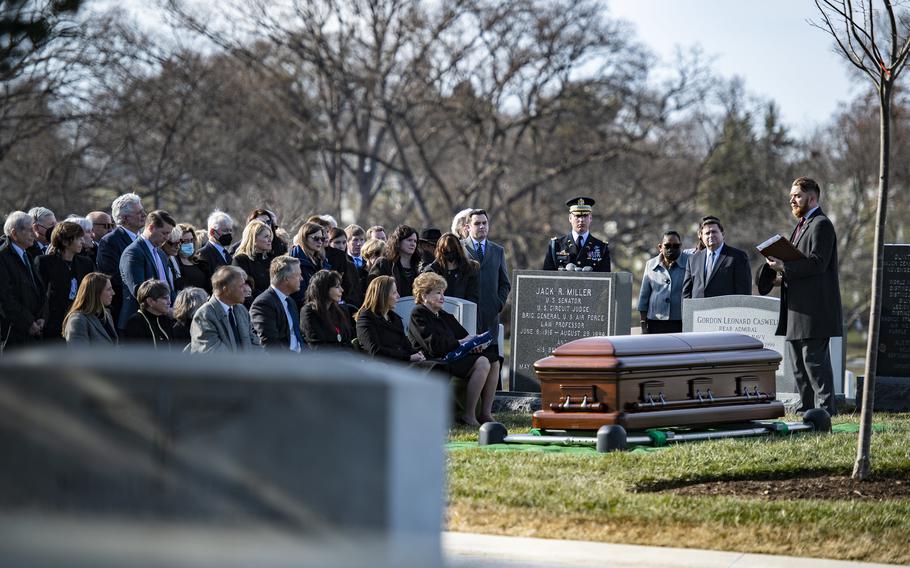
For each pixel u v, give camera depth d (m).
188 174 41.06
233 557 3.22
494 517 7.43
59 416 3.47
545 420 10.09
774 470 8.97
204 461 3.38
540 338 14.93
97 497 3.44
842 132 50.75
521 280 15.02
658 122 48.91
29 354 3.71
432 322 12.30
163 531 3.37
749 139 52.41
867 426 8.84
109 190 43.22
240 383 3.36
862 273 50.00
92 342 10.34
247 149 43.50
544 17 46.88
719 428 10.84
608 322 14.64
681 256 15.55
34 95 35.31
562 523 7.30
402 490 3.33
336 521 3.30
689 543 6.91
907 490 8.46
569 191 49.59
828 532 7.09
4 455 3.49
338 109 49.25
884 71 8.75
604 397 9.89
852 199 52.84
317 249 13.32
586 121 48.88
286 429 3.33
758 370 10.96
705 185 53.06
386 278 11.96
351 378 3.31
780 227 51.00
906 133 49.31
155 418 3.41
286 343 11.18
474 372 12.23
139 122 39.38
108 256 12.55
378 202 52.97
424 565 3.36
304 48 45.88
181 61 42.47
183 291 10.81
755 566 6.41
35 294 12.16
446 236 13.95
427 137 51.09
